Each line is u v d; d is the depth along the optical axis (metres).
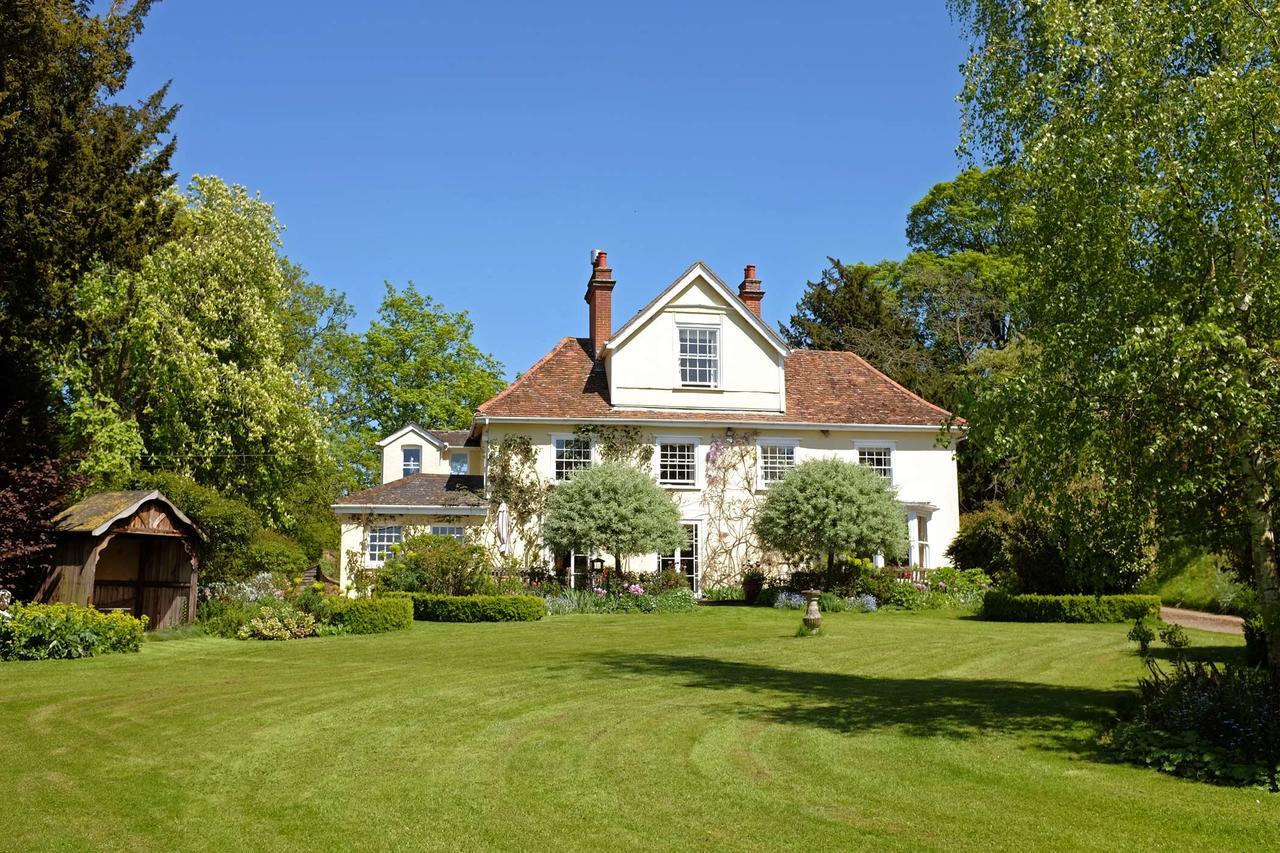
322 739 9.36
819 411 31.38
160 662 15.10
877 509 25.38
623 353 30.34
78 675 13.47
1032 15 10.75
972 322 44.47
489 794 7.46
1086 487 10.02
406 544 25.56
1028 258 10.40
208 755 8.70
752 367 30.98
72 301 18.08
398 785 7.71
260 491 30.30
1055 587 23.08
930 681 13.11
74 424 25.78
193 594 20.14
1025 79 10.41
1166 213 9.10
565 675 13.70
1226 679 9.17
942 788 7.57
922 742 9.12
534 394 30.06
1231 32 8.89
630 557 29.17
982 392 9.80
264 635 19.17
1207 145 8.79
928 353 44.44
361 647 17.61
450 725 10.03
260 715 10.56
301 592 21.75
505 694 11.97
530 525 28.98
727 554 29.86
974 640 17.83
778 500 26.42
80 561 17.83
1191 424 8.32
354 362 50.25
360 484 50.25
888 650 16.53
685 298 30.84
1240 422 8.22
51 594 18.00
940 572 27.27
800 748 8.90
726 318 31.05
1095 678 13.22
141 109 18.89
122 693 11.98
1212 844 6.30
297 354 46.91
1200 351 8.33
